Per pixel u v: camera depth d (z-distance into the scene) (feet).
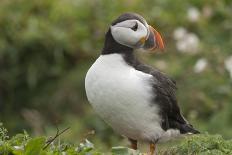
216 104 44.65
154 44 28.27
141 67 27.96
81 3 54.49
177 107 28.63
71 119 45.83
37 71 49.47
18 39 50.21
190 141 28.07
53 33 51.11
